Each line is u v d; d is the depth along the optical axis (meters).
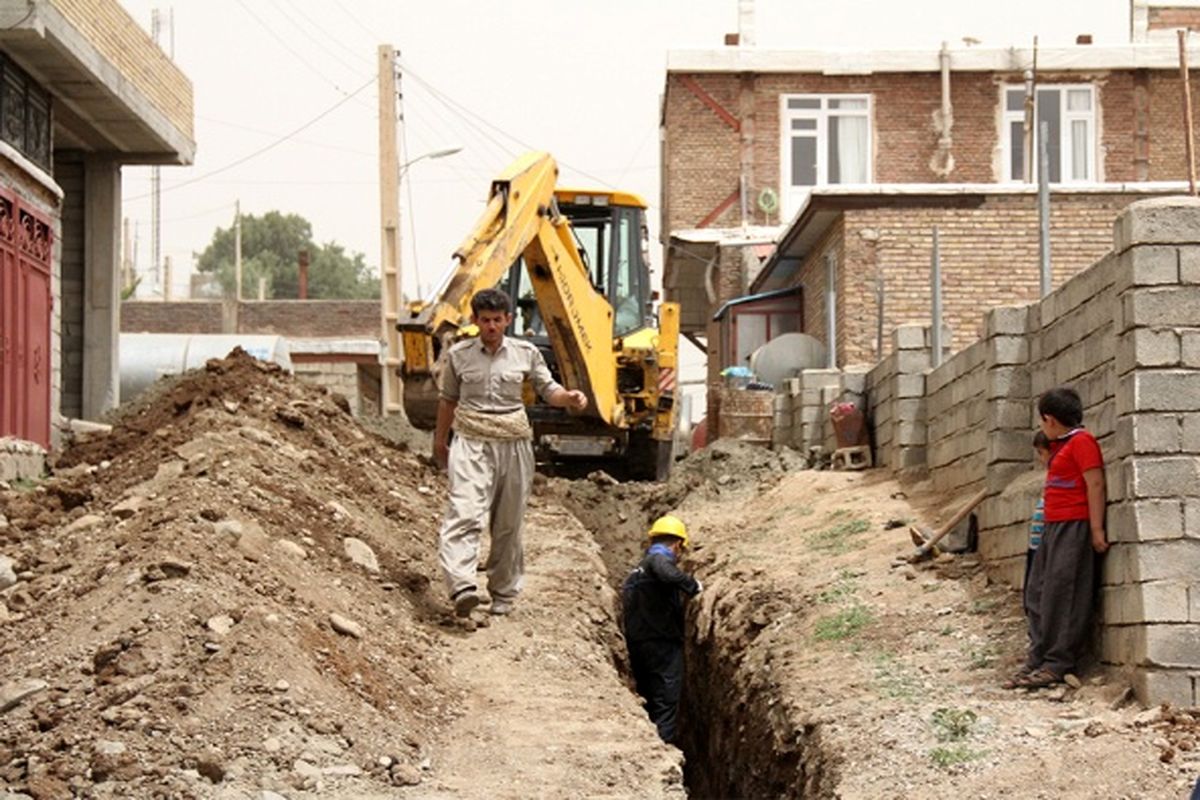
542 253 15.55
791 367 24.83
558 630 10.69
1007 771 7.82
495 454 10.38
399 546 11.67
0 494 11.03
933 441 14.88
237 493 10.58
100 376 20.50
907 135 35.22
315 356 37.31
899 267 24.61
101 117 19.28
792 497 16.55
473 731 8.54
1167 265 8.84
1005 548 11.44
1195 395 8.73
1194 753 7.64
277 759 7.47
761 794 10.71
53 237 15.47
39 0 16.09
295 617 8.91
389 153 26.77
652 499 18.64
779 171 35.41
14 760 7.25
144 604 8.54
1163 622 8.54
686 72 35.31
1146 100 35.00
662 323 19.39
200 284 78.38
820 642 11.16
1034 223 24.50
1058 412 9.30
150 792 6.99
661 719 13.22
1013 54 34.81
